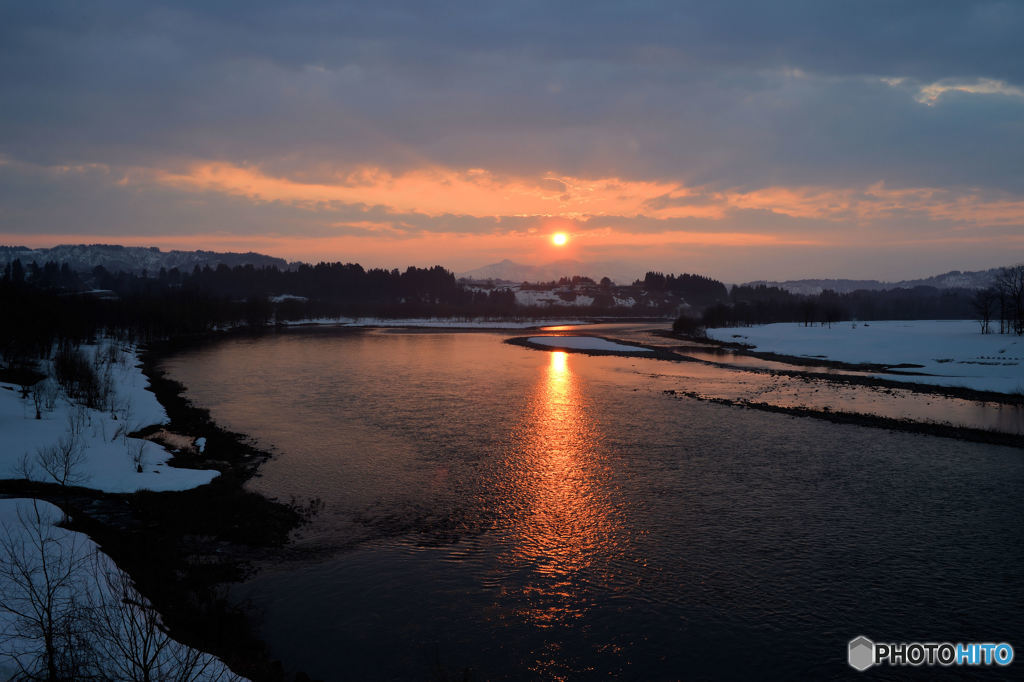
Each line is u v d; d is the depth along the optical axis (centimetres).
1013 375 7825
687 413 5738
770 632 2128
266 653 1936
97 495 3122
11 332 6888
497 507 3247
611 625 2161
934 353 10069
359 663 1911
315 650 1970
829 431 5022
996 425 5278
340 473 3772
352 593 2331
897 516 3158
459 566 2575
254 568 2505
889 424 5259
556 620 2186
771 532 2948
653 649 2027
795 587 2431
